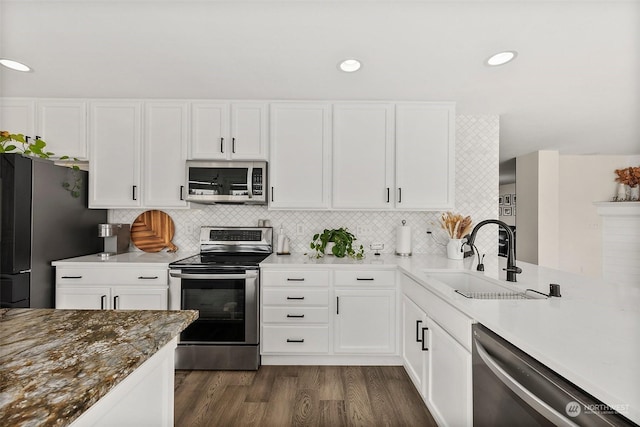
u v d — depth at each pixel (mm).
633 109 2906
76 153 2754
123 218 3109
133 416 878
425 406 2059
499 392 1108
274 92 2656
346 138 2789
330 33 1938
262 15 1793
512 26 1853
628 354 828
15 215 2164
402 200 2781
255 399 2129
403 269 2350
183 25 1878
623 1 1662
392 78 2424
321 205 2785
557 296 1427
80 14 1795
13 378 674
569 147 4289
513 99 2734
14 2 1710
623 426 647
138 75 2406
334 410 2014
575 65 2211
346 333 2547
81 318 1085
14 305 2150
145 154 2770
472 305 1304
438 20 1816
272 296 2543
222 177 2721
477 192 3123
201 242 3021
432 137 2785
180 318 1091
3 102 2738
